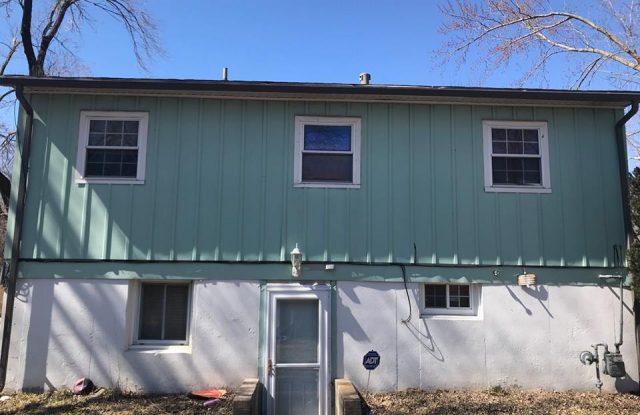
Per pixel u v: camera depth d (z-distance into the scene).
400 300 8.36
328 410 7.98
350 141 8.77
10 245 8.19
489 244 8.54
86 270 8.23
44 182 8.40
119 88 8.43
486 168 8.74
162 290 8.50
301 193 8.53
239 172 8.55
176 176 8.50
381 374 8.17
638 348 8.33
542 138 8.88
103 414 7.00
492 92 8.47
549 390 8.24
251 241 8.40
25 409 7.16
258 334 8.20
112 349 8.08
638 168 8.34
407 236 8.50
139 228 8.36
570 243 8.61
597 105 8.94
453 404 7.54
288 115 8.73
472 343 8.31
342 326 8.25
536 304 8.43
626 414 7.12
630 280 8.34
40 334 8.06
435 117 8.84
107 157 8.59
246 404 6.55
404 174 8.66
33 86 8.35
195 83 8.27
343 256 8.41
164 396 7.88
